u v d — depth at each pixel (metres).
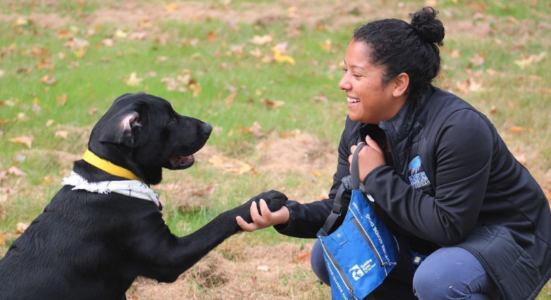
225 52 9.80
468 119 2.77
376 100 2.88
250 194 5.54
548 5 12.10
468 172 2.74
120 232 3.00
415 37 2.87
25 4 11.21
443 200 2.77
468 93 8.30
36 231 3.01
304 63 9.55
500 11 11.73
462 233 2.79
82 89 7.96
